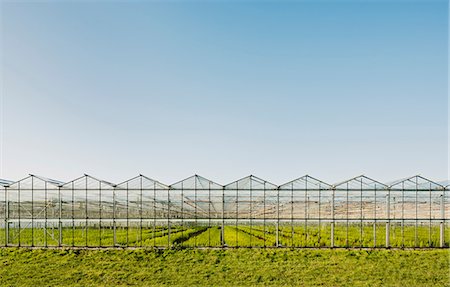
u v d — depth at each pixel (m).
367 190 49.03
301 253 44.66
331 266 40.91
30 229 69.50
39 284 36.97
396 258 43.12
